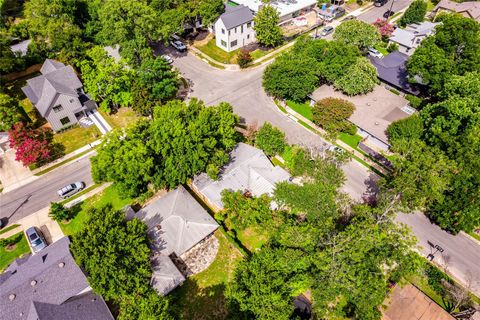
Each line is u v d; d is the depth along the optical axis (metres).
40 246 44.28
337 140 58.97
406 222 46.78
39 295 35.19
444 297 39.00
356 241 34.56
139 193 49.09
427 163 39.09
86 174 54.59
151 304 31.58
